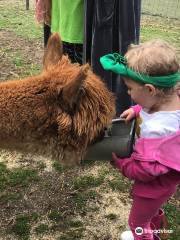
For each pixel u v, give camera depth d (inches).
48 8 54.3
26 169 52.4
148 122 31.9
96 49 49.8
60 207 46.5
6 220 44.8
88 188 49.6
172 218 45.4
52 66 35.0
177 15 119.6
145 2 130.3
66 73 33.4
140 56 30.4
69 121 32.1
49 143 33.6
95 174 52.0
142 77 30.4
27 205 46.7
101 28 48.8
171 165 31.8
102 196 48.4
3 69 79.7
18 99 32.7
